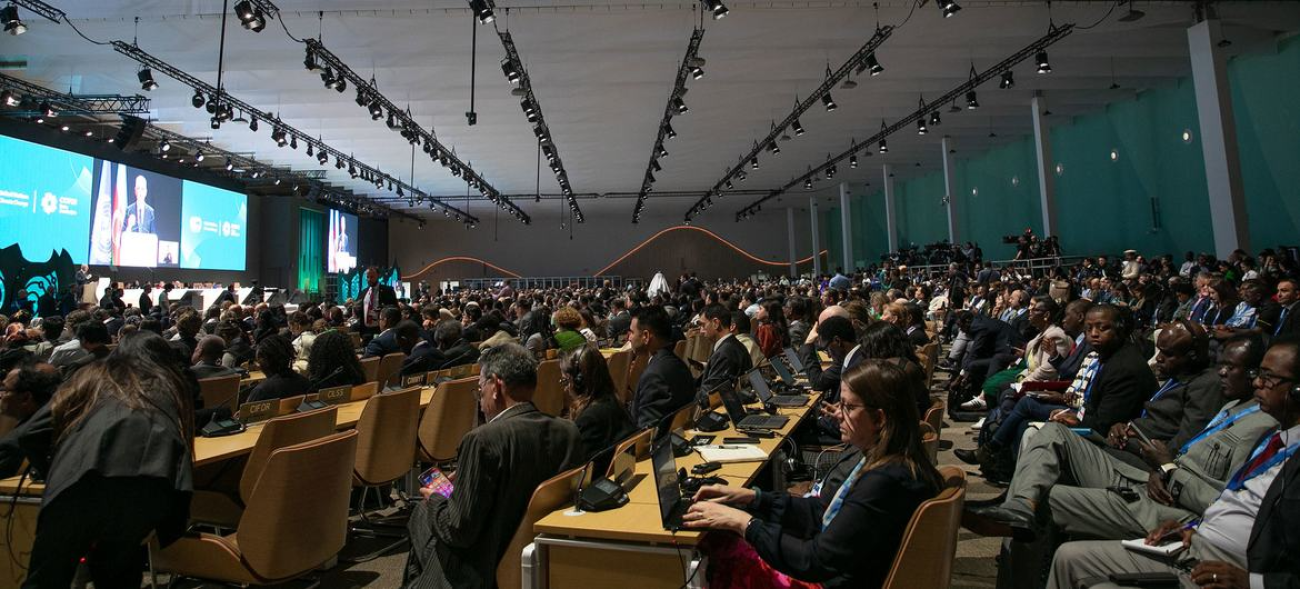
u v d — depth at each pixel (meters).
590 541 2.13
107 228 17.02
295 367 6.92
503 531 2.29
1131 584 2.16
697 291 14.54
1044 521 2.77
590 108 16.00
